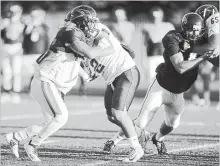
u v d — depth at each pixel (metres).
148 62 42.50
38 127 19.58
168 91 19.39
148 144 23.25
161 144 20.78
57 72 18.70
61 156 20.16
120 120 19.03
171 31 19.09
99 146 22.48
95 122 30.92
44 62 18.77
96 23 18.92
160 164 18.72
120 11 43.78
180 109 19.81
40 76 18.70
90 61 19.53
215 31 18.89
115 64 19.33
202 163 18.92
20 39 43.94
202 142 23.72
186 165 18.58
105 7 78.88
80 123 30.42
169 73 19.23
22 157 19.88
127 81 19.22
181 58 18.67
